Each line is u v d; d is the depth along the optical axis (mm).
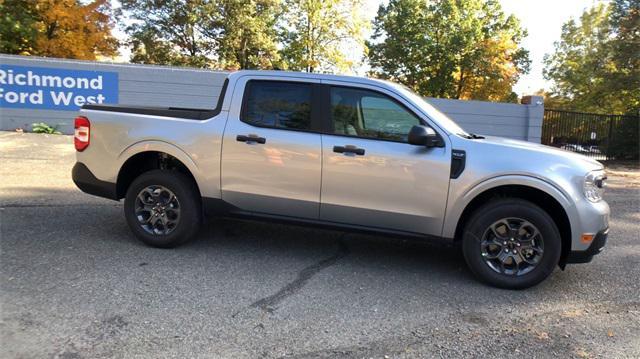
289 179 4984
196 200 5285
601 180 4746
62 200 7219
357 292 4441
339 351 3395
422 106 4898
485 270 4707
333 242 5938
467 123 17781
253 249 5508
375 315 3984
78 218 6328
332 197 4926
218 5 32938
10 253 4914
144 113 5371
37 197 7309
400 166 4750
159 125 5262
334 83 5000
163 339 3422
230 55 34375
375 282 4711
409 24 39406
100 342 3332
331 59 36156
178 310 3877
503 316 4090
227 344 3406
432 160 4707
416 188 4746
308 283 4590
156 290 4234
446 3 38219
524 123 17969
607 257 5867
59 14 21922
